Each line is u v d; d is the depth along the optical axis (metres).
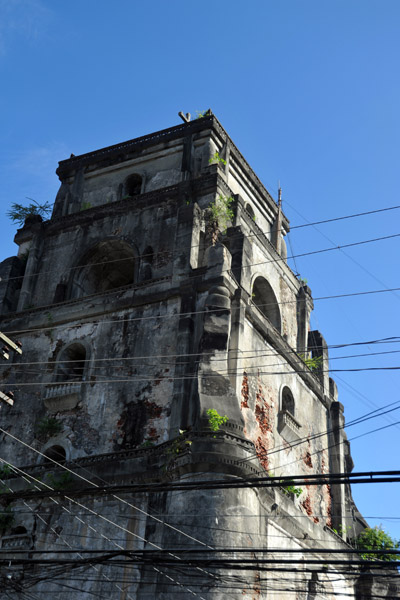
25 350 33.38
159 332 30.67
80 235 36.50
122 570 25.52
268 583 27.47
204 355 28.64
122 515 26.86
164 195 35.16
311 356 39.50
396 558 35.31
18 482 29.50
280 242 41.16
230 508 24.97
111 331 31.84
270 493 29.08
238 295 30.89
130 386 30.08
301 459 34.44
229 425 26.62
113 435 29.33
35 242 37.19
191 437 26.22
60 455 30.83
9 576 27.14
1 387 32.75
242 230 34.59
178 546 24.50
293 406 34.38
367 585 34.91
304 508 33.62
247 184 39.75
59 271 36.06
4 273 36.81
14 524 28.53
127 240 34.84
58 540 27.38
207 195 34.53
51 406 31.22
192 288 30.78
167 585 24.12
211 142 37.19
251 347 31.48
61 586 26.31
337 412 38.72
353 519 38.72
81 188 39.12
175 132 38.16
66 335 32.88
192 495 25.25
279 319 36.62
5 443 31.23
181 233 32.62
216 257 31.05
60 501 28.22
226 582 23.84
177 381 28.92
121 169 38.75
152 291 31.75
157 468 27.17
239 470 25.66
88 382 31.03
